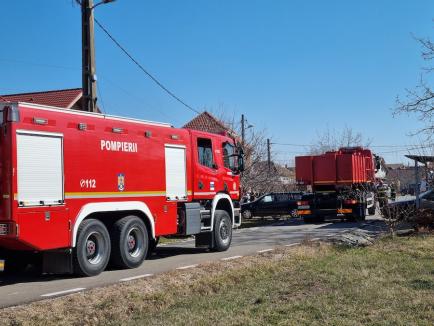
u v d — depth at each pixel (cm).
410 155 1867
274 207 2920
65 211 973
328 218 2767
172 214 1260
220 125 3397
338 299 746
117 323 671
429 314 655
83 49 1579
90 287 910
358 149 2700
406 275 920
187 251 1469
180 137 1307
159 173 1221
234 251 1438
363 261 1086
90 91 1570
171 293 832
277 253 1241
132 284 878
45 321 668
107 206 1062
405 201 2011
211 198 1419
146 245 1172
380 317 648
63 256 998
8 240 905
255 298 778
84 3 1585
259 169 3438
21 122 904
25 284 967
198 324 641
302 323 632
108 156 1074
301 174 2480
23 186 900
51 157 953
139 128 1168
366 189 2552
